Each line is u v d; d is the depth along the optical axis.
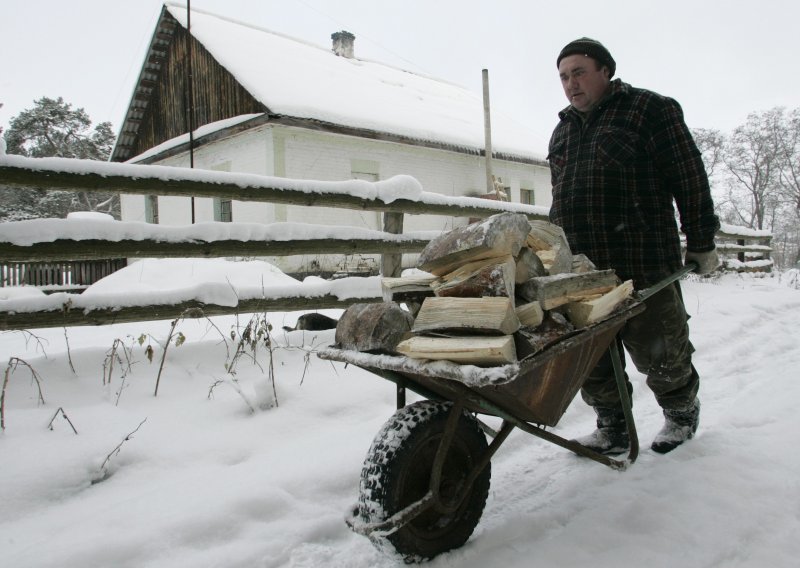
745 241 12.68
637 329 2.59
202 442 2.69
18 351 4.47
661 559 1.80
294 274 11.78
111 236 3.24
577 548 1.88
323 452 2.58
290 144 12.53
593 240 2.66
